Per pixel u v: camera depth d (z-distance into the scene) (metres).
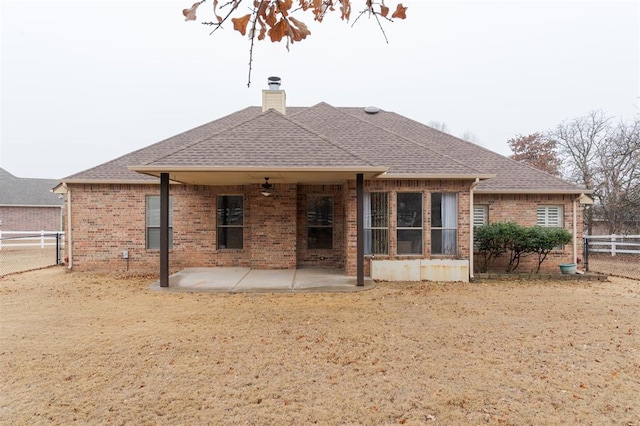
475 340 5.43
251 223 11.66
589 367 4.51
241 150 8.73
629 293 8.93
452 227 10.69
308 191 11.97
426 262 10.30
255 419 3.32
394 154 11.28
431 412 3.45
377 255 10.50
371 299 8.02
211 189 11.91
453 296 8.38
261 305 7.48
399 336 5.58
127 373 4.27
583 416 3.40
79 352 4.92
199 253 11.88
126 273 11.32
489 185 12.12
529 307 7.42
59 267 12.98
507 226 10.92
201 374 4.25
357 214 9.07
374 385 3.98
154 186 11.81
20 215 27.66
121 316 6.68
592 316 6.79
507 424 3.26
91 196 11.68
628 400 3.70
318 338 5.46
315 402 3.62
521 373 4.31
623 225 21.00
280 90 13.86
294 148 8.88
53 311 7.04
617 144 21.14
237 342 5.30
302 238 12.01
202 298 8.09
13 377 4.15
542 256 12.03
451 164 10.77
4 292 8.73
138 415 3.38
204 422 3.27
